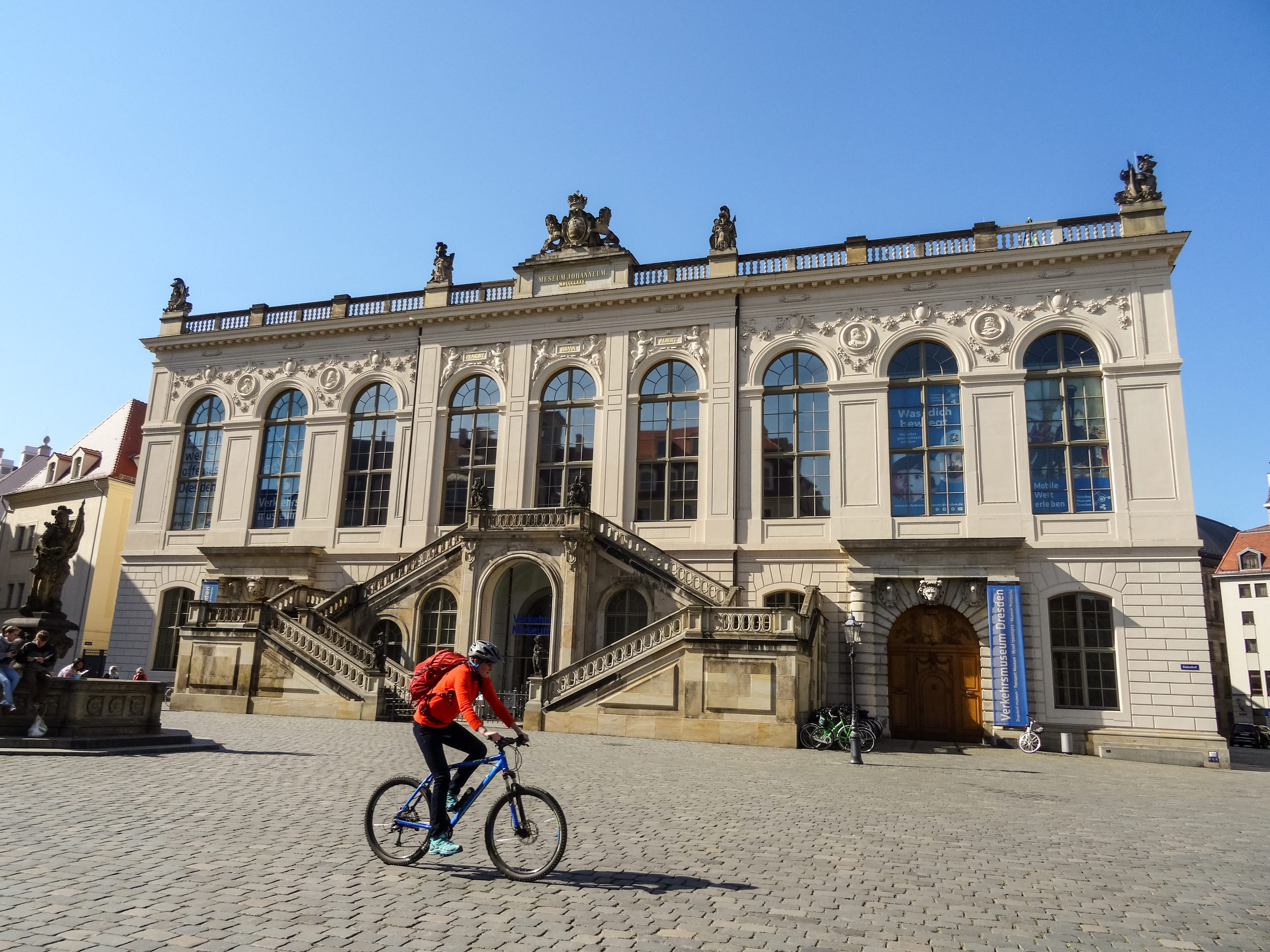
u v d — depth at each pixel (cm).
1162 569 2831
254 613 2884
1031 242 3186
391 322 3884
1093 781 1948
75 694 1642
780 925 672
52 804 1050
